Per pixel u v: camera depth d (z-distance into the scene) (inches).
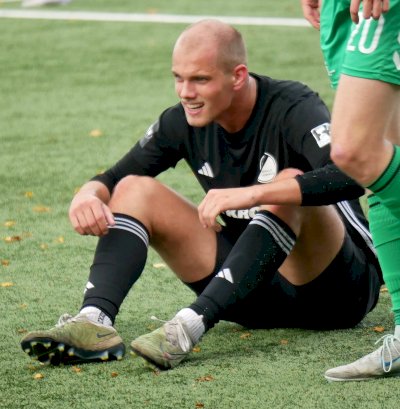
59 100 1052.5
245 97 433.1
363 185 383.2
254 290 426.6
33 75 1174.3
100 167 810.2
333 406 382.3
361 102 372.8
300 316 464.8
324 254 441.1
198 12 1541.6
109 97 1057.5
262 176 443.5
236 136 443.5
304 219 430.3
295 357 435.5
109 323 432.5
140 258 437.4
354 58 375.9
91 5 1638.8
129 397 397.7
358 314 465.1
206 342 458.6
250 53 1233.4
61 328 423.5
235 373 418.0
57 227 666.2
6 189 757.3
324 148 422.6
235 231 462.6
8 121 973.2
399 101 395.2
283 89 439.8
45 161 830.5
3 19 1533.0
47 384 413.4
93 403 393.7
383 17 370.9
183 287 544.7
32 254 610.5
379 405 382.3
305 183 407.2
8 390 409.4
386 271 406.9
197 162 459.8
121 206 442.0
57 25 1466.5
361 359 408.2
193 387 404.5
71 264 589.9
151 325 486.9
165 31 1396.4
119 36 1373.0
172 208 447.5
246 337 463.8
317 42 1286.9
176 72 424.8
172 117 461.4
